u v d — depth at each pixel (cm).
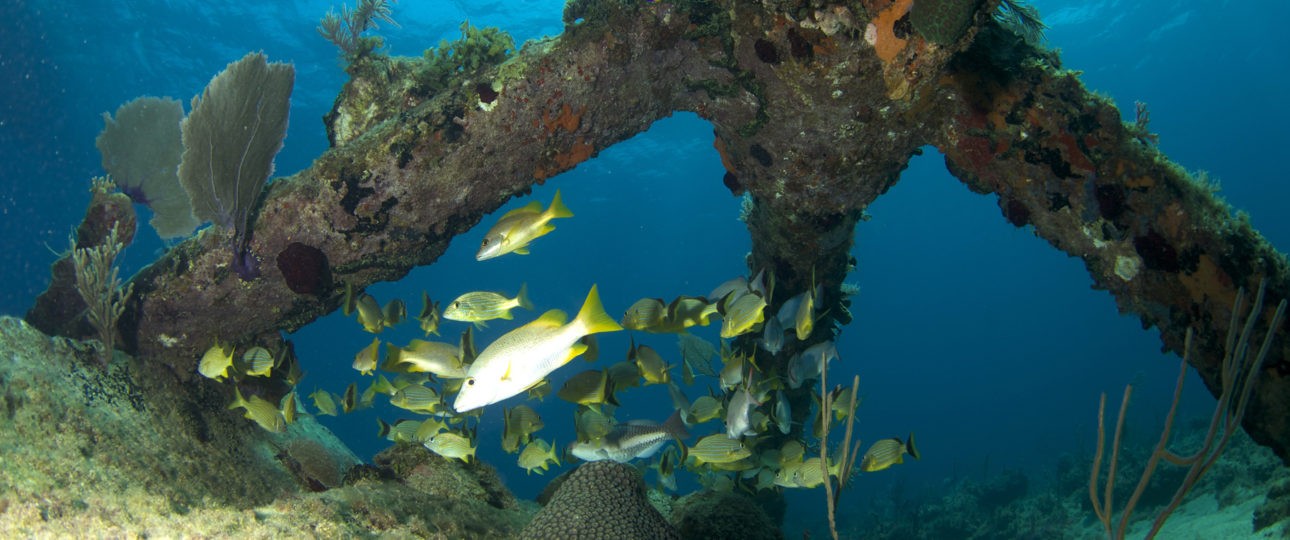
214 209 518
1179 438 1886
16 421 389
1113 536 299
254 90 530
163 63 3138
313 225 532
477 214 568
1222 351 475
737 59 513
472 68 581
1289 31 4194
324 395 656
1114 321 7500
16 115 3209
